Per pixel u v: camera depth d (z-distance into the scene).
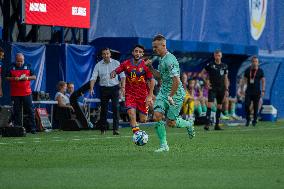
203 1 68.12
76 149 32.94
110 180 22.27
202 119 59.38
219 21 70.12
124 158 28.61
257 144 36.56
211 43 61.81
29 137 42.66
